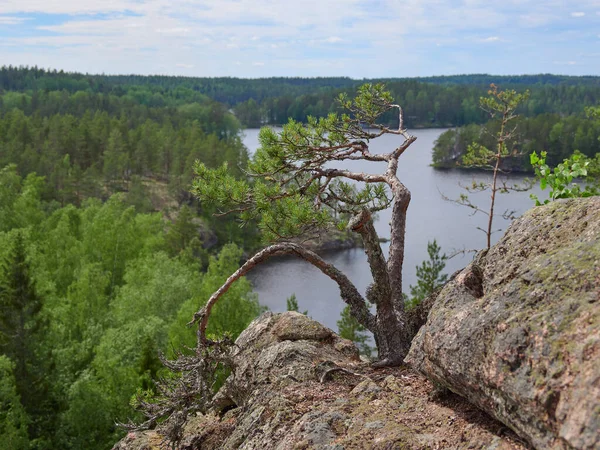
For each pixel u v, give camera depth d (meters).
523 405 4.15
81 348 37.69
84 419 30.64
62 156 120.81
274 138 9.46
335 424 5.96
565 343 4.10
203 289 37.28
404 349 7.76
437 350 5.25
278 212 8.83
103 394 31.42
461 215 80.19
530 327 4.41
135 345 34.38
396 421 5.62
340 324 29.97
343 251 75.94
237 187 9.12
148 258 52.72
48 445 30.84
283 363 7.99
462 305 5.58
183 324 32.91
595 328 4.00
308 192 9.61
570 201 5.74
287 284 65.88
